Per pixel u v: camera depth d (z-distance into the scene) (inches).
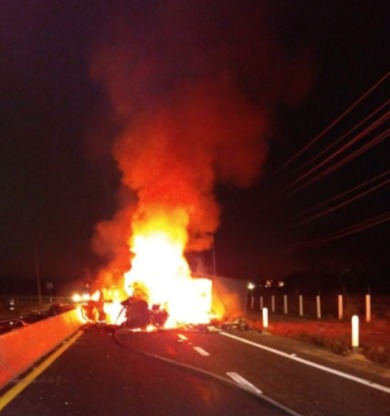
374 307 1675.7
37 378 537.6
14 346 581.9
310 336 908.0
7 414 395.5
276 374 559.8
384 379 545.3
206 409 409.1
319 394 466.9
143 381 520.4
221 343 834.2
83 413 397.4
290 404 427.2
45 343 746.2
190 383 510.0
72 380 526.3
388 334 1037.8
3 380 507.2
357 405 428.8
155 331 1035.9
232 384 499.8
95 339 909.2
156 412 400.2
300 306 1581.0
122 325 1114.1
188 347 780.6
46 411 403.9
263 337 932.6
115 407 415.2
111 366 611.5
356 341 718.5
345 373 574.6
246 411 403.5
